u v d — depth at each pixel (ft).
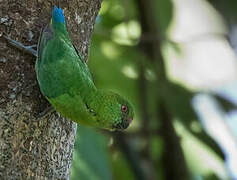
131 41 42.96
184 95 43.06
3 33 26.40
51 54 26.50
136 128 42.91
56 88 26.27
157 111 43.04
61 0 28.35
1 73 26.07
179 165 42.57
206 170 41.93
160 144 43.47
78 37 29.09
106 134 41.52
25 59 26.68
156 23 44.57
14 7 26.76
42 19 27.53
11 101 25.94
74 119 27.40
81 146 32.07
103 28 43.39
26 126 26.04
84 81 26.84
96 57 39.86
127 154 41.93
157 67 43.47
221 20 51.19
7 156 25.30
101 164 31.96
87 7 29.63
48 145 26.71
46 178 26.32
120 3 44.86
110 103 27.20
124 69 41.93
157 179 42.70
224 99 45.14
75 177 30.94
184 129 42.39
